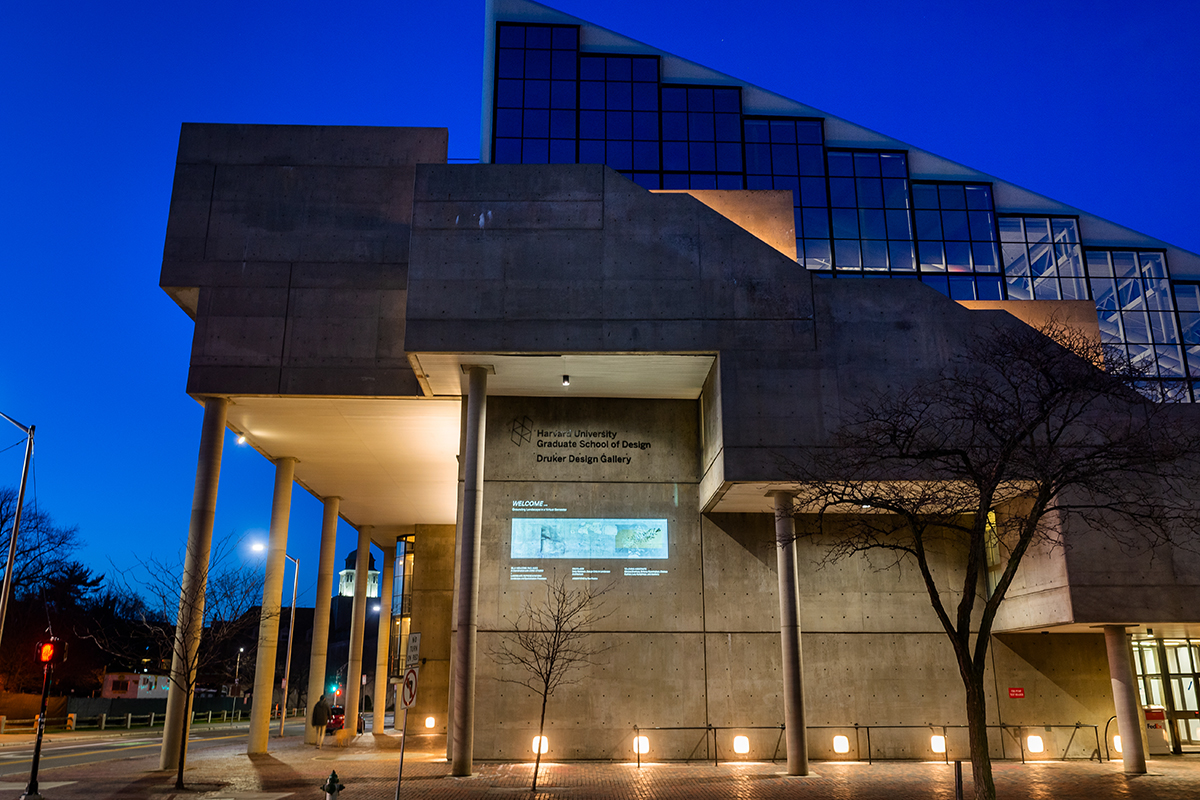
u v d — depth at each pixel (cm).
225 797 1841
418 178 2645
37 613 6612
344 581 13175
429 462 3728
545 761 2570
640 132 3531
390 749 3316
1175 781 2150
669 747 2609
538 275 2577
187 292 2834
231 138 2877
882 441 2223
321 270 2792
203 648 2977
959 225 3609
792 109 3631
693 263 2597
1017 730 2745
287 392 2705
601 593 2725
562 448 2848
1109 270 3734
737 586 2759
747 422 2475
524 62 3562
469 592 2445
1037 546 2559
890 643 2778
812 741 2688
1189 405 2511
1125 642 2459
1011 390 2462
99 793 1900
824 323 2553
